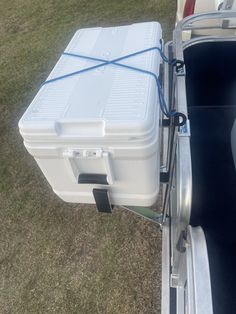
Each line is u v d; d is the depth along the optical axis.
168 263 1.35
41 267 1.64
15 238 1.80
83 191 1.02
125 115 0.78
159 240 1.62
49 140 0.83
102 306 1.44
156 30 1.10
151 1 3.73
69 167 0.88
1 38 3.74
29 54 3.31
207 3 1.66
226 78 1.46
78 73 0.97
